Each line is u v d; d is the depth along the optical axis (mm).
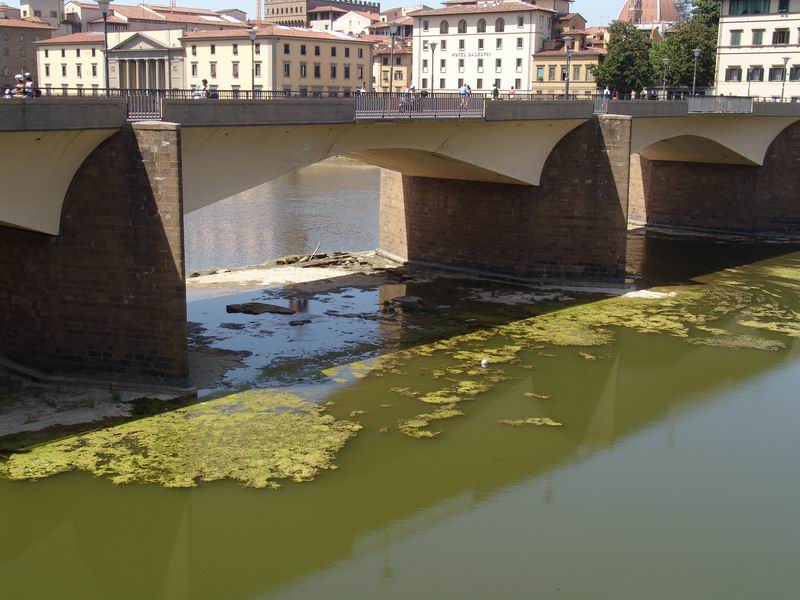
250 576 19672
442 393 30266
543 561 20453
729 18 79062
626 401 30250
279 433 26250
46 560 20000
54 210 27969
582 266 46438
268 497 22688
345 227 63281
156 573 19688
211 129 30016
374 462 24859
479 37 113875
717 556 20844
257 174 33312
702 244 60500
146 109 28016
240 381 30344
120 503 22047
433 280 47125
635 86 95000
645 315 41031
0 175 25500
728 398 30781
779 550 21188
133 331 28688
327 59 105625
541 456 25844
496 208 47375
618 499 23438
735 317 41062
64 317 28969
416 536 21406
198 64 102375
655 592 19391
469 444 26391
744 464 25641
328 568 20000
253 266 49312
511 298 43531
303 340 35438
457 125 40125
